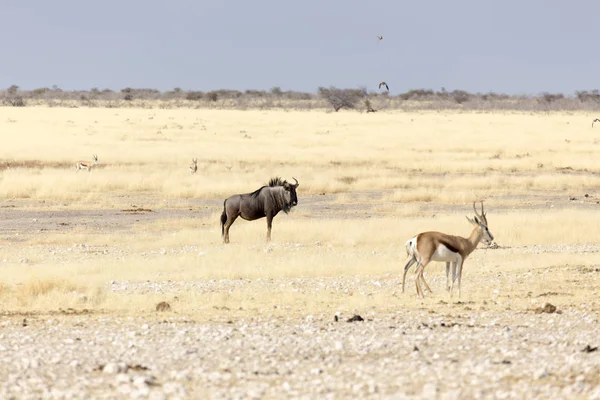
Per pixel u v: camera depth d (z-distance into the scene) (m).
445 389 31.64
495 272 76.38
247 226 113.69
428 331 47.12
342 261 80.56
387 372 35.22
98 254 89.19
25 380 33.19
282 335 45.47
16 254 88.19
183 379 33.66
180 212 135.25
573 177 189.50
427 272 76.19
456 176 199.12
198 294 62.31
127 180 167.50
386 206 142.12
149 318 52.47
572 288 67.25
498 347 41.66
